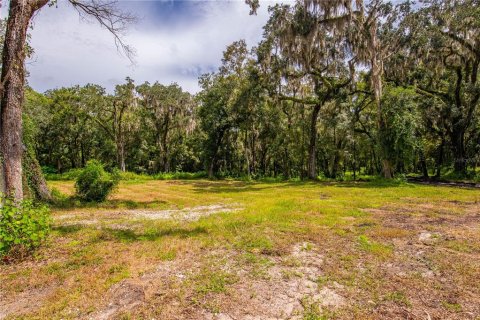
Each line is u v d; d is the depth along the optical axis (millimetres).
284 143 31844
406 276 3998
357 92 23062
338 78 23625
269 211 9172
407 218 7809
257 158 41188
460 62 21047
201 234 6379
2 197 4973
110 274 4203
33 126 12477
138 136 40781
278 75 23797
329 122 25000
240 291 3639
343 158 31312
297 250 5195
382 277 3990
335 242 5629
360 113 25266
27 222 4914
